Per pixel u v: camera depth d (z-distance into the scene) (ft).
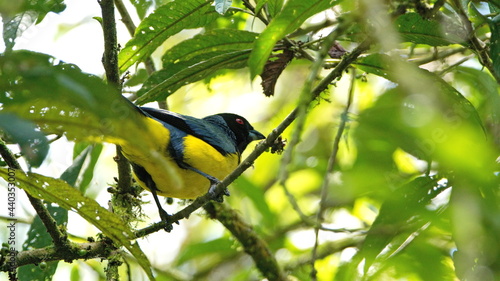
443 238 33.86
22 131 12.26
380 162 35.78
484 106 36.40
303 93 21.11
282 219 51.93
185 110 60.85
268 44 21.20
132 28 40.01
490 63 29.25
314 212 48.34
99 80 12.38
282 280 40.06
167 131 34.50
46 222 28.86
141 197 36.32
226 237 46.75
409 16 28.32
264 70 31.17
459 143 27.07
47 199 21.93
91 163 40.63
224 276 45.85
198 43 33.63
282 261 45.32
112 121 14.29
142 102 32.32
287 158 30.25
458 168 26.91
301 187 53.11
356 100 50.83
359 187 35.14
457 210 26.55
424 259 31.89
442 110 27.50
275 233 45.88
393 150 35.55
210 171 36.83
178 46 33.65
